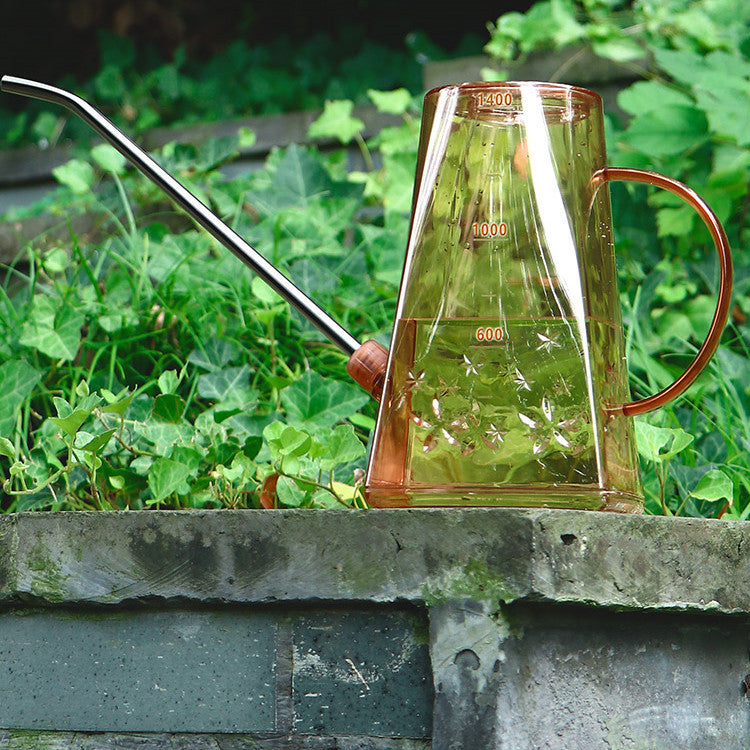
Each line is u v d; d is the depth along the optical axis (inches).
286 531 69.4
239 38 298.0
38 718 74.2
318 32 294.8
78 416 82.7
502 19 166.1
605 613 68.3
